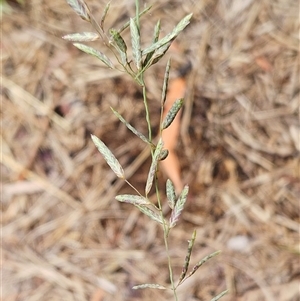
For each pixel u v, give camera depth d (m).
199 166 0.39
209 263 0.36
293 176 0.38
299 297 0.35
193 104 0.41
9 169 0.40
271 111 0.41
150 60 0.14
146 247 0.37
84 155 0.40
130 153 0.39
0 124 0.41
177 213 0.15
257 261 0.36
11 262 0.37
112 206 0.38
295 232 0.37
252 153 0.39
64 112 0.41
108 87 0.42
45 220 0.38
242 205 0.38
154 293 0.35
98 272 0.36
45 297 0.36
